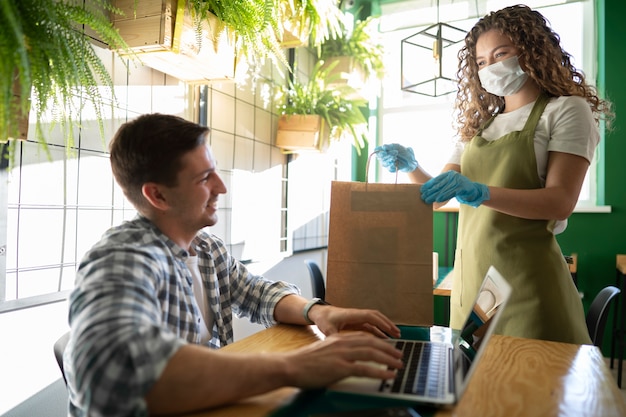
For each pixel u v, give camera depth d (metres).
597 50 3.30
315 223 3.30
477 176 1.45
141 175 0.83
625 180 3.10
